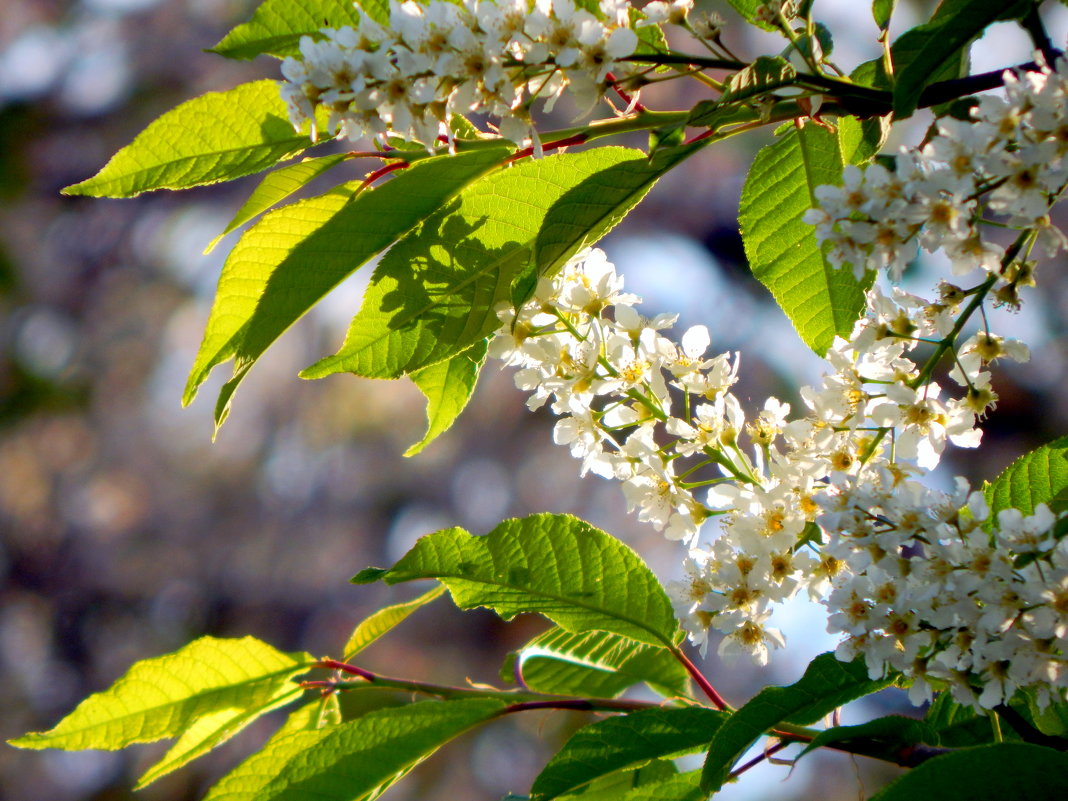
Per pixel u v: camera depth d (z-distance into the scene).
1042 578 0.89
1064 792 0.87
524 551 0.97
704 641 0.94
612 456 0.96
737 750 0.90
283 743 0.96
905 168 0.89
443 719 0.95
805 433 0.94
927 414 0.93
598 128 0.92
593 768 0.92
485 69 0.91
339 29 0.92
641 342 0.96
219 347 0.94
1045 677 0.89
